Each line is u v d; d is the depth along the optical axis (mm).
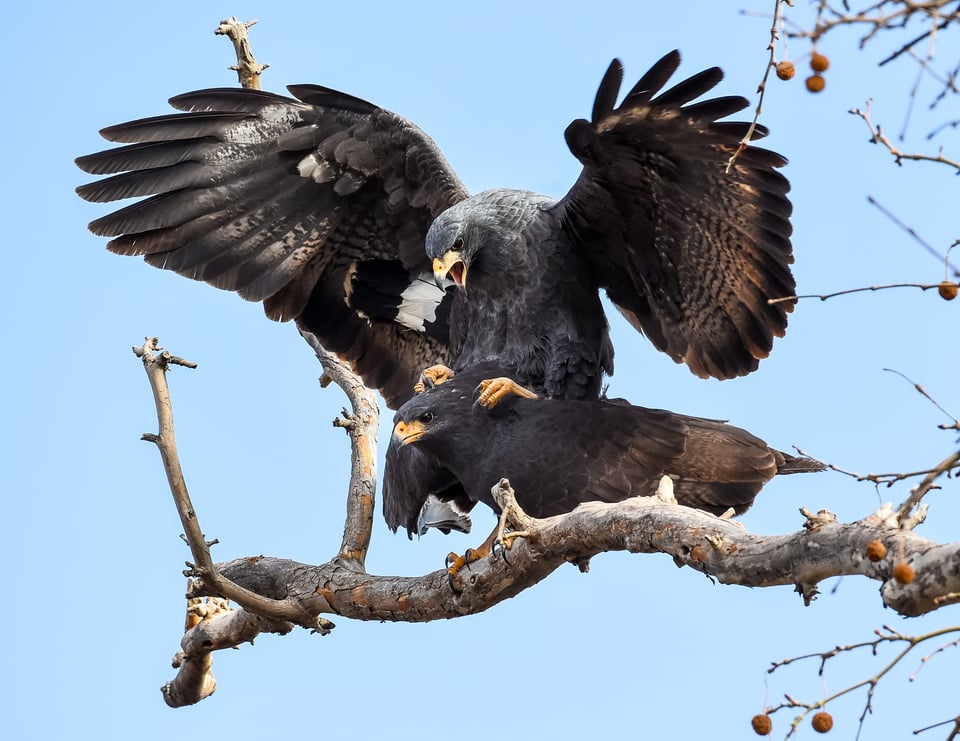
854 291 6188
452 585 9961
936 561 5859
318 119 12734
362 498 11750
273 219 13000
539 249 11852
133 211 12617
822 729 5914
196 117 12594
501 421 10773
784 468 10828
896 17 5332
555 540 8875
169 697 12758
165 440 9789
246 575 11352
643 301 12281
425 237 13133
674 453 10438
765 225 11273
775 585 7121
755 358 11969
